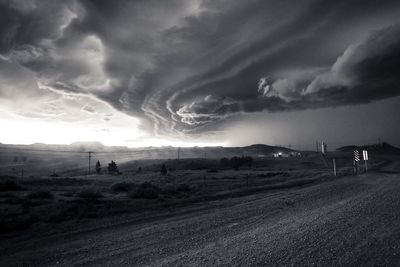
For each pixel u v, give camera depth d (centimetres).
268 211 1198
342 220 912
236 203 1550
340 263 538
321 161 10831
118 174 8819
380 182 2208
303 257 579
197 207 1445
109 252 696
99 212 1347
